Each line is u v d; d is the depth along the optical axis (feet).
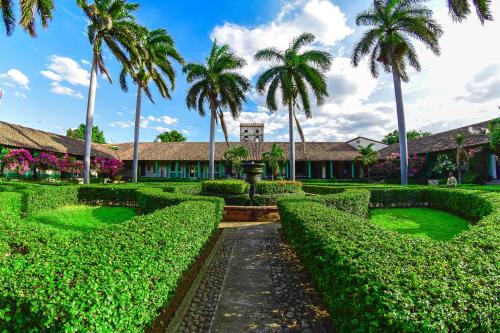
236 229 24.50
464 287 5.71
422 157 67.62
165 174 96.37
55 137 70.85
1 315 5.03
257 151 91.45
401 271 6.54
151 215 13.51
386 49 51.42
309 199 23.57
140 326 7.18
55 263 6.66
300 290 11.97
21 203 24.76
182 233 11.06
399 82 53.42
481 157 51.78
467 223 24.95
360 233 10.27
